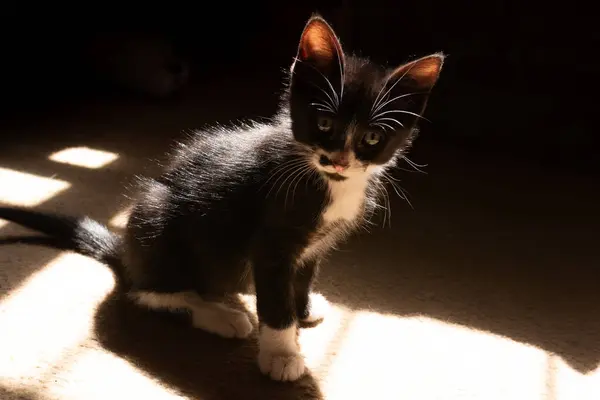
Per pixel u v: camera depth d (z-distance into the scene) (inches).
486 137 42.0
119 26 48.3
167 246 25.3
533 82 43.3
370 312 26.4
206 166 25.6
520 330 26.0
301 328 25.5
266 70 51.9
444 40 44.9
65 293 26.0
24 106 40.9
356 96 23.3
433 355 24.6
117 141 36.8
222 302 26.5
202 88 46.9
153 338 24.6
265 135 25.2
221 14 54.3
